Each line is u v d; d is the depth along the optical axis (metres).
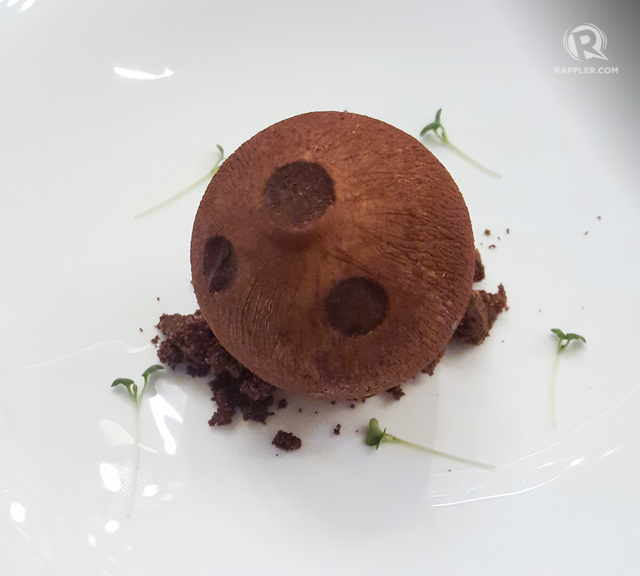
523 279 0.19
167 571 0.16
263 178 0.13
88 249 0.19
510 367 0.18
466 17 0.21
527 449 0.17
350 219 0.13
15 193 0.20
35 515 0.16
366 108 0.21
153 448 0.17
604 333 0.18
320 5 0.21
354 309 0.13
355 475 0.17
